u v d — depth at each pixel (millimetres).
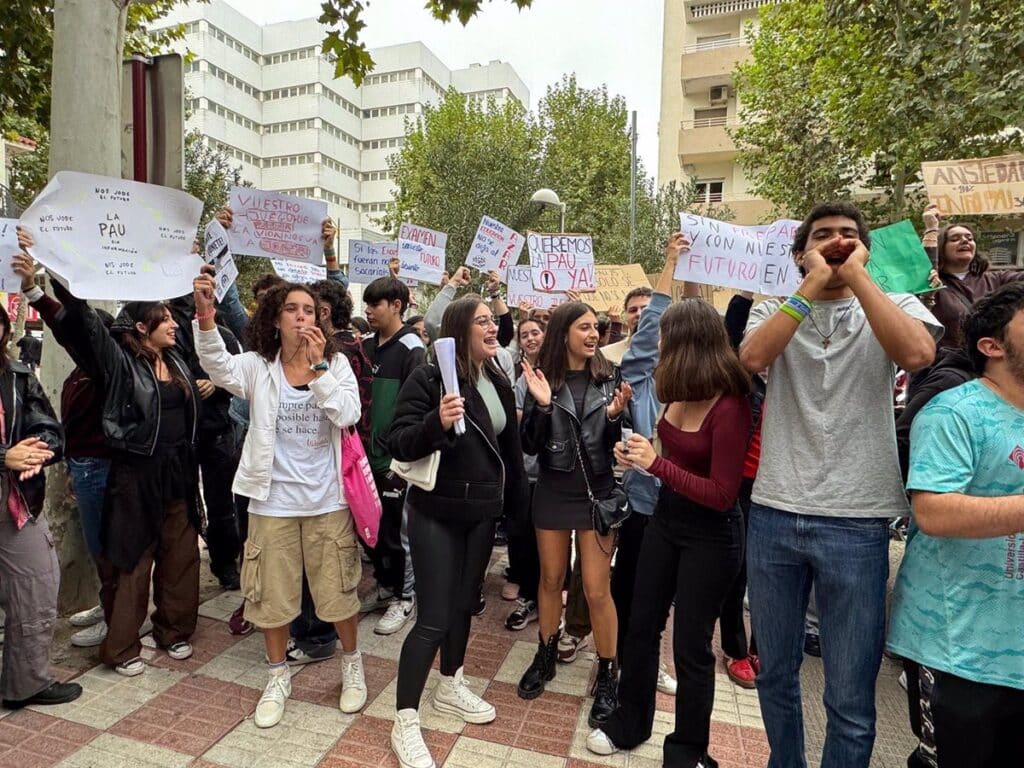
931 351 1854
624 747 2699
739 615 3326
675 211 19078
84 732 2727
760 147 16641
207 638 3625
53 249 2846
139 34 8664
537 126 26516
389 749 2676
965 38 7414
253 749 2650
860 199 16578
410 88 64188
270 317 2990
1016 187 3764
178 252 3145
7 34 5891
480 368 2865
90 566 3867
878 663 2016
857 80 10336
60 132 3656
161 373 3281
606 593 2941
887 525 2010
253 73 59938
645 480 3146
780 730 2207
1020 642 1685
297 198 4422
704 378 2344
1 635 3389
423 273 6035
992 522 1605
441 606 2688
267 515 2873
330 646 3449
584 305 3105
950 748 1776
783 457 2121
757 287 3281
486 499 2729
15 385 2832
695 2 24469
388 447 2691
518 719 2941
